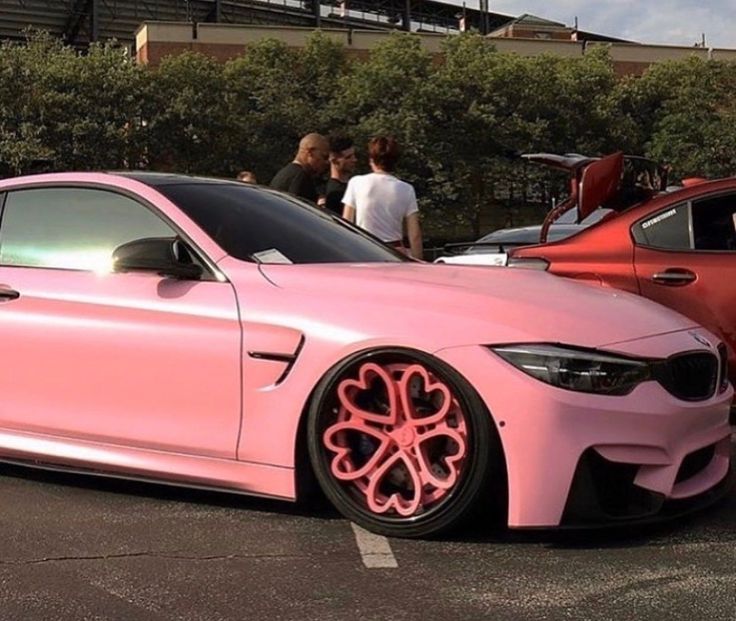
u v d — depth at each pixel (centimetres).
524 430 304
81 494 395
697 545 326
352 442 340
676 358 326
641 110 3525
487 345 311
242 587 295
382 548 324
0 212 423
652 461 312
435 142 3055
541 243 580
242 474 350
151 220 388
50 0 5128
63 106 2783
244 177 757
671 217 516
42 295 388
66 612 278
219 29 4053
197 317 355
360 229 462
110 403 372
